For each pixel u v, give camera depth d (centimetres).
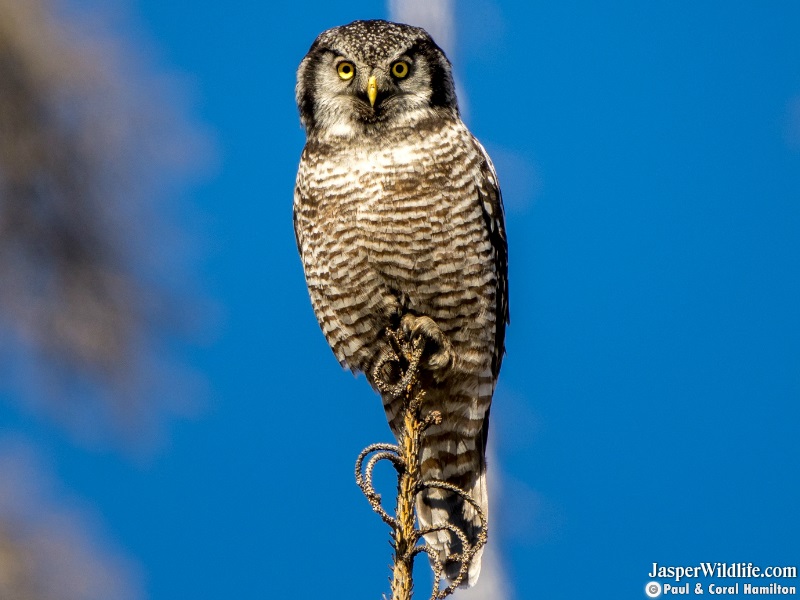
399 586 620
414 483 670
